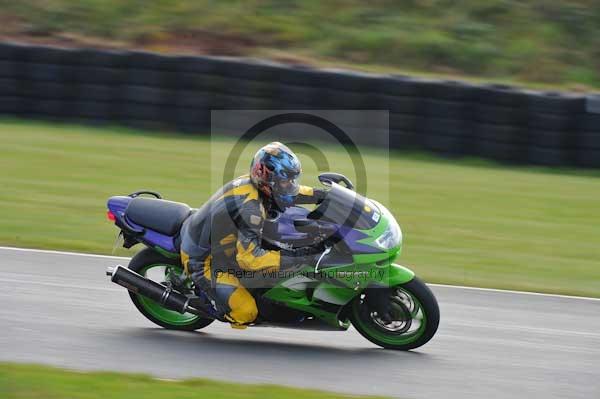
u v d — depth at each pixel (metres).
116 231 31.64
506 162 46.19
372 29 63.28
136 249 29.88
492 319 24.19
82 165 40.94
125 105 48.53
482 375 19.61
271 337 21.94
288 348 20.97
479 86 45.97
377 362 20.08
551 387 19.09
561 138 45.72
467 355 20.98
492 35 62.91
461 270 29.33
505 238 33.81
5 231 30.44
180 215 21.53
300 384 18.33
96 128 48.44
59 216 32.97
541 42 62.59
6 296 23.34
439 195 39.81
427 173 43.75
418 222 35.34
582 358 21.36
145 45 61.44
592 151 45.62
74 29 62.94
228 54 60.50
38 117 49.06
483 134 46.16
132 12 64.50
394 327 20.84
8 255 27.52
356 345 21.50
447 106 46.12
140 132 48.28
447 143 46.34
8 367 17.34
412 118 46.50
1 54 48.56
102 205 34.97
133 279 20.81
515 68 60.25
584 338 23.05
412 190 40.41
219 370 18.97
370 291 20.47
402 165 44.94
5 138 45.09
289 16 64.62
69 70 48.50
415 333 20.52
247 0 65.81
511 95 45.75
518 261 30.86
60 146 44.25
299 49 61.59
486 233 34.38
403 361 20.25
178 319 22.06
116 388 16.33
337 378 18.83
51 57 48.50
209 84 47.78
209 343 21.00
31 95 48.81
